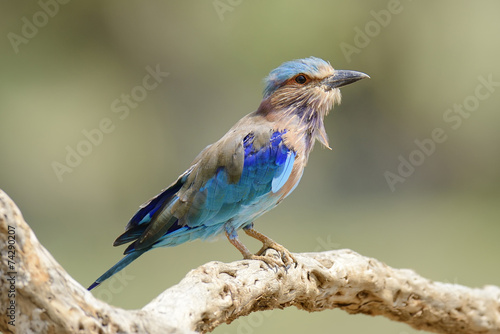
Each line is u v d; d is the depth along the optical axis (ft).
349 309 22.24
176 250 53.78
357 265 20.81
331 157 68.44
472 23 64.64
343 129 68.49
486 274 47.34
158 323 13.69
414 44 64.85
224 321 17.11
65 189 60.13
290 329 38.37
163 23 63.16
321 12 60.29
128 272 47.26
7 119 58.54
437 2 63.52
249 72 64.95
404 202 66.69
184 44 64.08
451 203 65.72
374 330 38.55
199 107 67.46
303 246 52.31
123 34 62.90
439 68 65.67
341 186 68.08
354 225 59.57
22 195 58.49
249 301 17.51
